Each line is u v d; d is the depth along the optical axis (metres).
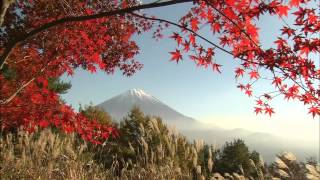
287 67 4.98
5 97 6.91
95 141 7.09
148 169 6.79
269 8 4.80
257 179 5.97
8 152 6.86
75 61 7.86
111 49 9.05
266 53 4.86
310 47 4.84
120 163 7.75
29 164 6.71
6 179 6.41
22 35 4.72
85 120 6.67
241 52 5.01
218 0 4.79
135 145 8.55
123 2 8.33
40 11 7.53
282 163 5.28
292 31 4.85
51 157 6.84
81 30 7.63
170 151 6.73
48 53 7.59
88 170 7.16
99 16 4.62
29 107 6.38
